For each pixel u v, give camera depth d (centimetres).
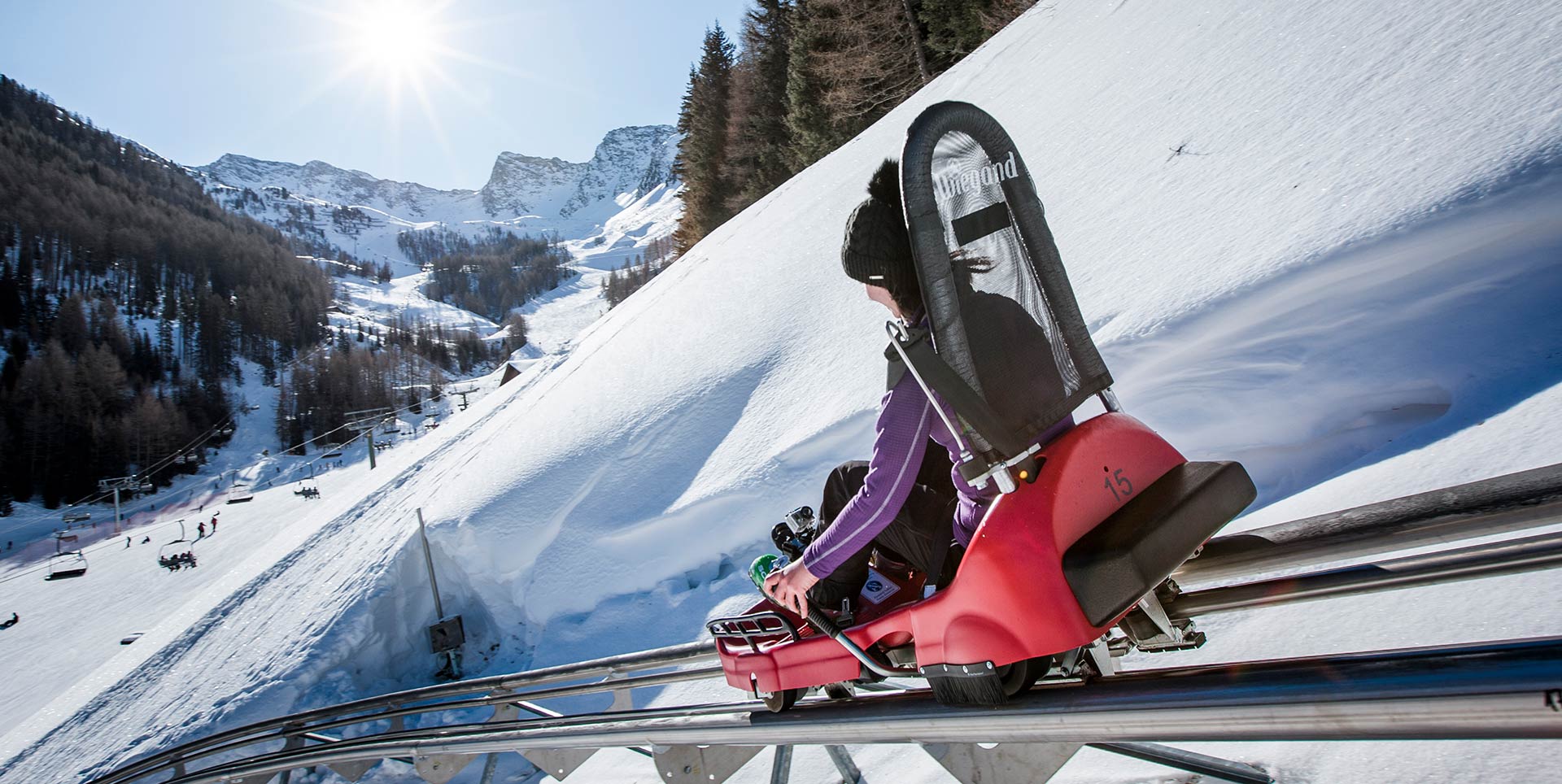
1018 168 169
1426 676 118
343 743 533
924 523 189
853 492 201
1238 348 376
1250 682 138
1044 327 167
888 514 168
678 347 996
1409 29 516
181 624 1163
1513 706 107
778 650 212
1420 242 331
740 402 727
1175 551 145
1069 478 155
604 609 633
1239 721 135
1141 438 167
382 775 608
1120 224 566
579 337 2777
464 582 773
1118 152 714
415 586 796
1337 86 518
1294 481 331
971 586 158
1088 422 164
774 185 3744
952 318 151
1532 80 372
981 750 211
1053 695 161
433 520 814
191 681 879
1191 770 191
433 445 1658
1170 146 633
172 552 6888
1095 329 443
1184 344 390
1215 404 371
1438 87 429
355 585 833
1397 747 166
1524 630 171
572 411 973
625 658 362
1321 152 455
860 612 201
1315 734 127
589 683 394
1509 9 448
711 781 293
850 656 193
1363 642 199
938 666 168
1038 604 150
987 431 152
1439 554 148
